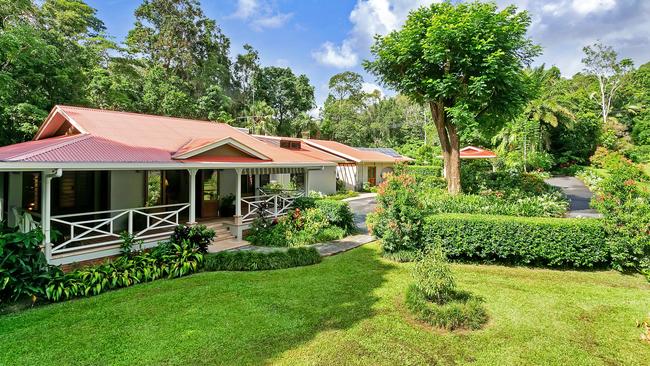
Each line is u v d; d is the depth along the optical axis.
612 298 7.96
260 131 45.09
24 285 7.50
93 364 5.32
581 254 9.70
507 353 5.67
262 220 14.46
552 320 6.86
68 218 12.27
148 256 9.66
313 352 5.67
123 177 13.10
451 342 6.01
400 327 6.54
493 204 12.90
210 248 12.36
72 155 9.12
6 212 12.46
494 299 7.89
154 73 36.44
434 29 14.76
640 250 9.14
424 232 10.92
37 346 5.82
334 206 15.22
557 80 54.75
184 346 5.84
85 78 23.81
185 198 15.38
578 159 39.66
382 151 41.47
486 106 16.67
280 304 7.62
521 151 37.66
